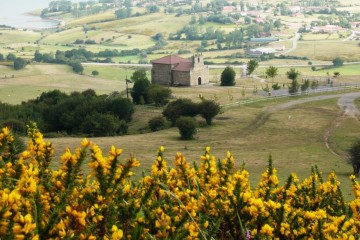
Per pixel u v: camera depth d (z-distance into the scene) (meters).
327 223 11.70
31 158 12.02
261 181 14.28
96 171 10.23
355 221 11.40
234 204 10.95
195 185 12.76
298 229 11.02
